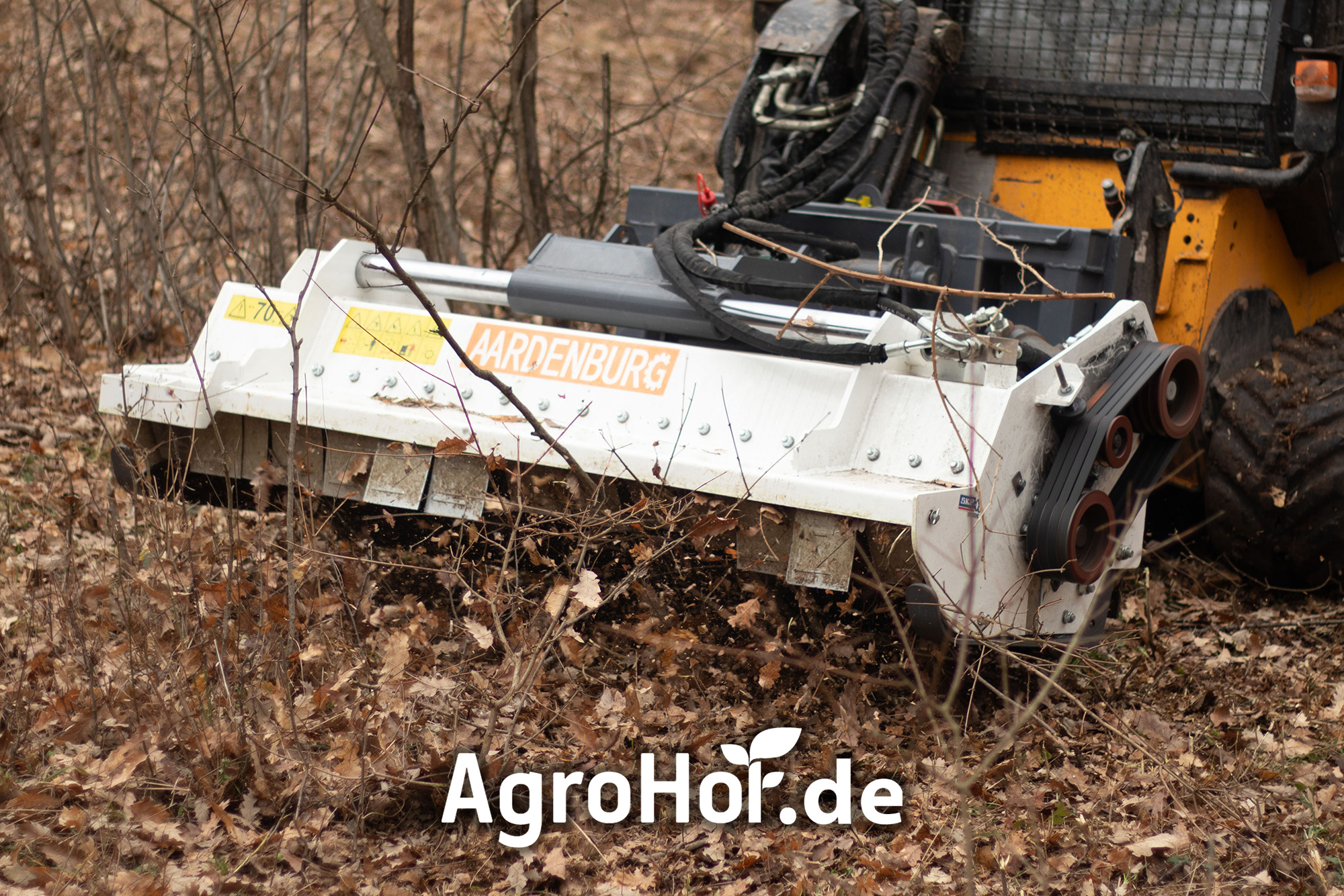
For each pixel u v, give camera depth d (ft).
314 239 21.62
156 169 26.61
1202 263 14.96
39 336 21.40
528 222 20.80
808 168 14.82
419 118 19.40
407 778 10.07
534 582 12.64
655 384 11.91
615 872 9.42
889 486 10.46
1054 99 16.15
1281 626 14.56
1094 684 12.76
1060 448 11.61
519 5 19.76
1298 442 14.70
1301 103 14.32
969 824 8.68
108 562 13.78
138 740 9.85
